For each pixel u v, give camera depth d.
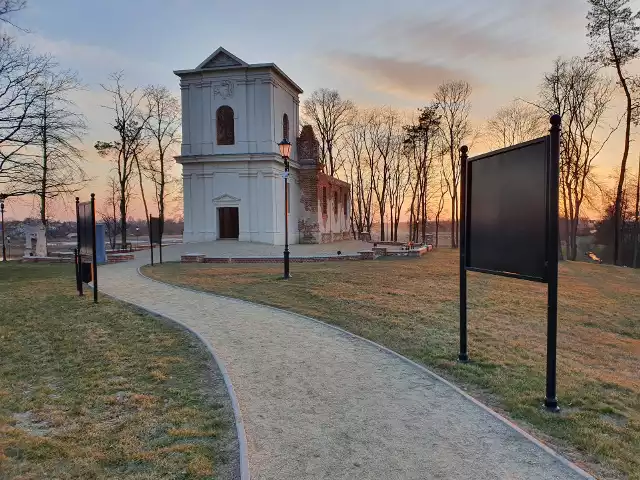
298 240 37.44
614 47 28.98
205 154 33.41
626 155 30.45
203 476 3.66
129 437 4.34
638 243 42.12
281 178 34.16
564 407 5.37
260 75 33.03
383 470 3.81
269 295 12.76
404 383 5.95
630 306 13.34
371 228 63.31
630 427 4.88
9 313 10.37
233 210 35.50
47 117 23.94
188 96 33.91
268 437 4.39
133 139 38.91
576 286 17.06
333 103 57.22
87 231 12.20
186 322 9.46
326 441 4.32
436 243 48.56
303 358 7.02
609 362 7.79
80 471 3.73
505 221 6.07
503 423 4.75
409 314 10.44
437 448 4.20
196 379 6.02
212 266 20.52
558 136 5.17
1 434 4.40
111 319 9.58
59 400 5.30
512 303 12.27
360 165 60.03
